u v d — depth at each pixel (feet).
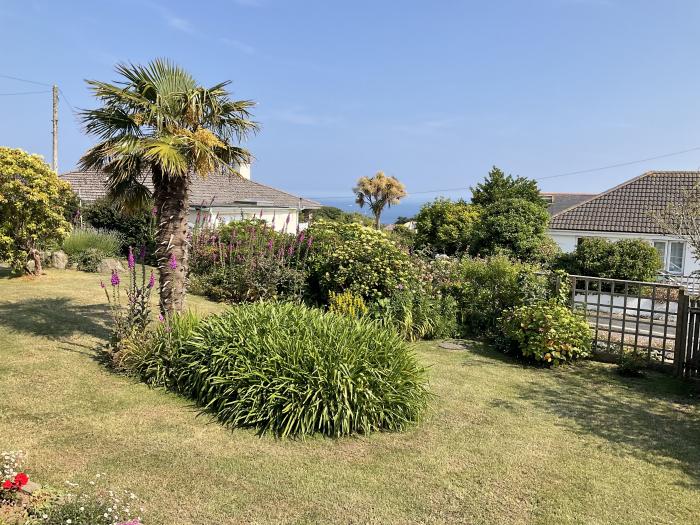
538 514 12.38
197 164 21.70
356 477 13.73
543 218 64.85
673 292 49.65
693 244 31.99
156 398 18.25
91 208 55.72
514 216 63.67
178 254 22.67
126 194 24.26
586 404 20.95
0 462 12.83
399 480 13.71
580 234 70.54
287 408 15.97
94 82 21.17
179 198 22.48
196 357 18.70
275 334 18.08
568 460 15.52
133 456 14.06
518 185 94.94
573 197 136.15
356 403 16.53
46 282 38.83
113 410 17.02
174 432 15.74
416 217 84.02
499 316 31.76
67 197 40.14
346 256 32.68
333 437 16.20
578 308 30.09
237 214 69.31
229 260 41.96
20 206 36.06
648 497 13.44
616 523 12.14
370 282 31.73
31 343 23.29
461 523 11.84
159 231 22.66
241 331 18.34
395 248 33.88
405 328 30.22
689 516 12.58
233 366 17.38
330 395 16.47
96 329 26.43
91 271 45.39
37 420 15.83
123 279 42.65
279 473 13.69
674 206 34.30
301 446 15.42
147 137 22.25
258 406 16.48
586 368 26.81
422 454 15.39
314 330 18.58
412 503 12.60
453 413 19.12
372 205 137.49
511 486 13.71
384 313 30.45
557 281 30.25
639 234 66.39
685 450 16.61
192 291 40.01
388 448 15.70
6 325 25.89
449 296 33.32
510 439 16.93
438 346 29.99
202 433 15.80
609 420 19.19
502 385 23.07
